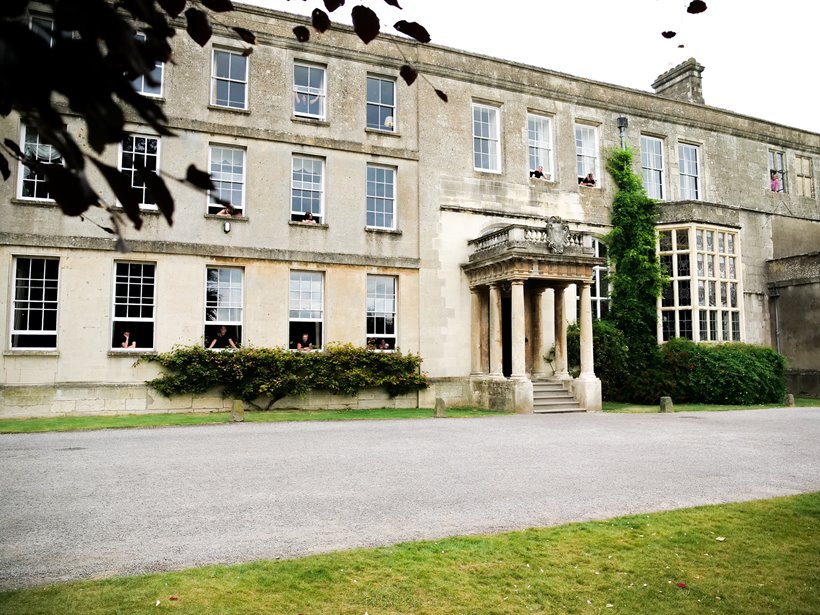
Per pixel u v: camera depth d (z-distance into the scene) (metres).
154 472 8.43
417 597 4.17
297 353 18.91
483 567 4.72
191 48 18.75
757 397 21.77
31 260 16.73
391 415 17.19
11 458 9.45
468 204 22.25
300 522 6.04
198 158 18.52
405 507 6.66
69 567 4.75
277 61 19.86
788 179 29.91
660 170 26.70
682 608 4.07
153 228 17.73
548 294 22.97
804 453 10.62
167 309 17.75
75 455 9.76
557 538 5.45
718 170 27.86
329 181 20.27
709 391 21.62
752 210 28.19
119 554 5.07
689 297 23.83
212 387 17.89
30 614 3.78
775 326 27.53
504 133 23.25
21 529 5.76
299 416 16.45
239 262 18.75
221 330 18.53
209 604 3.98
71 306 16.80
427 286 21.31
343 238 20.22
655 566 4.80
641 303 23.77
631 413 18.66
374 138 21.06
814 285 26.09
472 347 21.72
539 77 24.09
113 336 17.28
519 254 19.03
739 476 8.58
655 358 22.61
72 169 1.40
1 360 16.12
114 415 16.55
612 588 4.38
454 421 15.86
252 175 19.17
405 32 2.34
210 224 18.45
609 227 24.75
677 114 27.00
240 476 8.22
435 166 21.89
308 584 4.34
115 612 3.83
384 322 20.83
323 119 20.53
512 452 10.53
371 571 4.60
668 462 9.65
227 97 19.34
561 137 24.34
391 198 21.36
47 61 1.17
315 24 2.52
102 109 1.24
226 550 5.18
